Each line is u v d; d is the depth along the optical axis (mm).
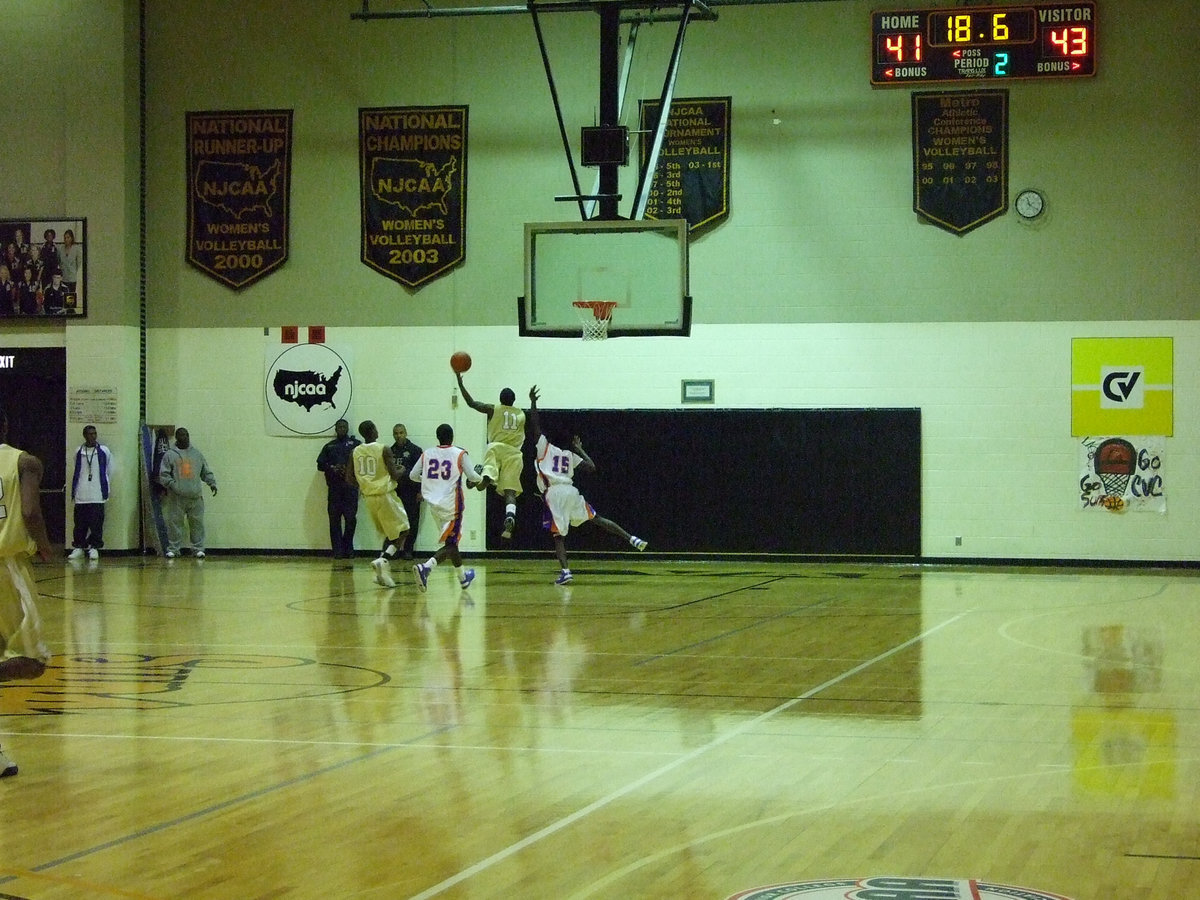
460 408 20266
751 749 6809
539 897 4434
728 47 19641
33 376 21094
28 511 6445
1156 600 14555
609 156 17578
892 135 19406
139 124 20766
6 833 5234
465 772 6293
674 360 19859
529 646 10789
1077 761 6520
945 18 19234
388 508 15867
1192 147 18844
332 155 20516
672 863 4820
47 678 9227
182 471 20297
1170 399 18922
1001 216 19250
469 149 20234
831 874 4672
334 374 20500
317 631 11797
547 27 20078
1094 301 19078
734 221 19703
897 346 19453
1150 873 4668
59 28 20656
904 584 16484
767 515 19672
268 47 20594
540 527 20141
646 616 12930
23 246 20688
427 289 20328
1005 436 19281
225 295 20734
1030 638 11289
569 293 17625
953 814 5516
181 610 13484
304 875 4676
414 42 20312
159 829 5293
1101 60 19031
